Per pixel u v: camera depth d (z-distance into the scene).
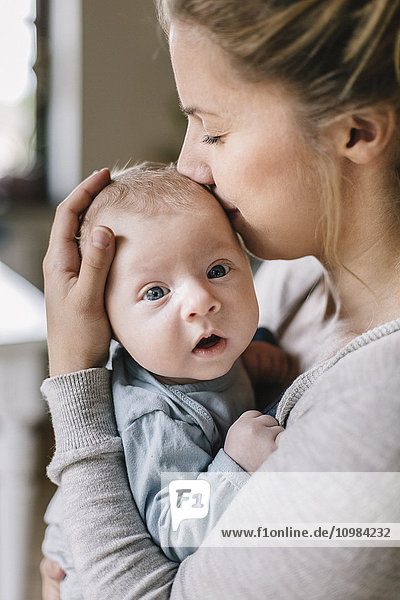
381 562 0.69
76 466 0.89
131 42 4.06
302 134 0.78
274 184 0.81
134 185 1.00
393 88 0.75
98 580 0.81
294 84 0.75
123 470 0.90
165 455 0.90
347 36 0.73
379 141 0.78
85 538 0.84
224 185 0.85
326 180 0.80
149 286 0.94
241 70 0.76
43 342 2.30
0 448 2.83
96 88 4.04
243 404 1.02
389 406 0.70
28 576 2.23
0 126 4.20
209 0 0.74
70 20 3.98
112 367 1.02
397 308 0.87
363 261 0.88
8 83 4.13
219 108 0.80
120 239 0.96
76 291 0.94
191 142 0.95
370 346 0.75
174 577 0.80
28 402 2.99
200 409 0.96
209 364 0.95
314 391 0.79
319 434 0.72
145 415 0.93
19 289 2.73
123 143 4.15
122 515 0.86
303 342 1.05
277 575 0.71
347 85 0.74
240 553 0.73
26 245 3.78
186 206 0.97
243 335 0.97
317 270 1.09
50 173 4.24
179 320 0.94
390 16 0.71
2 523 2.46
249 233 0.94
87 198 1.03
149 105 4.16
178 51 0.79
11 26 4.11
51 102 4.17
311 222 0.85
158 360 0.95
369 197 0.83
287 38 0.73
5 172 4.22
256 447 0.86
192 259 0.95
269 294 1.18
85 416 0.92
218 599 0.73
